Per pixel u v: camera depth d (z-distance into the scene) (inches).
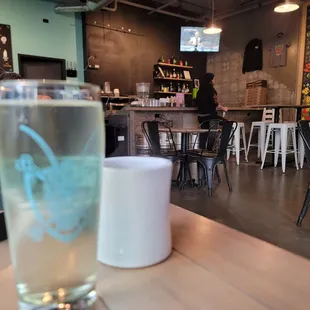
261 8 321.1
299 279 16.9
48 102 13.1
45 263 13.7
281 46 305.7
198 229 24.4
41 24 282.5
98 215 15.2
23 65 281.4
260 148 255.0
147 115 190.9
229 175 191.8
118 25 315.6
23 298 13.8
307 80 287.0
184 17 353.1
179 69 365.4
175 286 16.4
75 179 13.8
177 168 191.6
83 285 14.4
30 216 13.5
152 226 18.8
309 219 112.1
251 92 320.2
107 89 297.9
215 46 343.0
